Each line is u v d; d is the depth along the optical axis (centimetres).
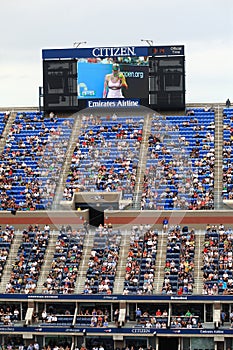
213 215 13812
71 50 16188
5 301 13050
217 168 15138
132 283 13062
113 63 16088
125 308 12750
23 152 15925
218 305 12506
